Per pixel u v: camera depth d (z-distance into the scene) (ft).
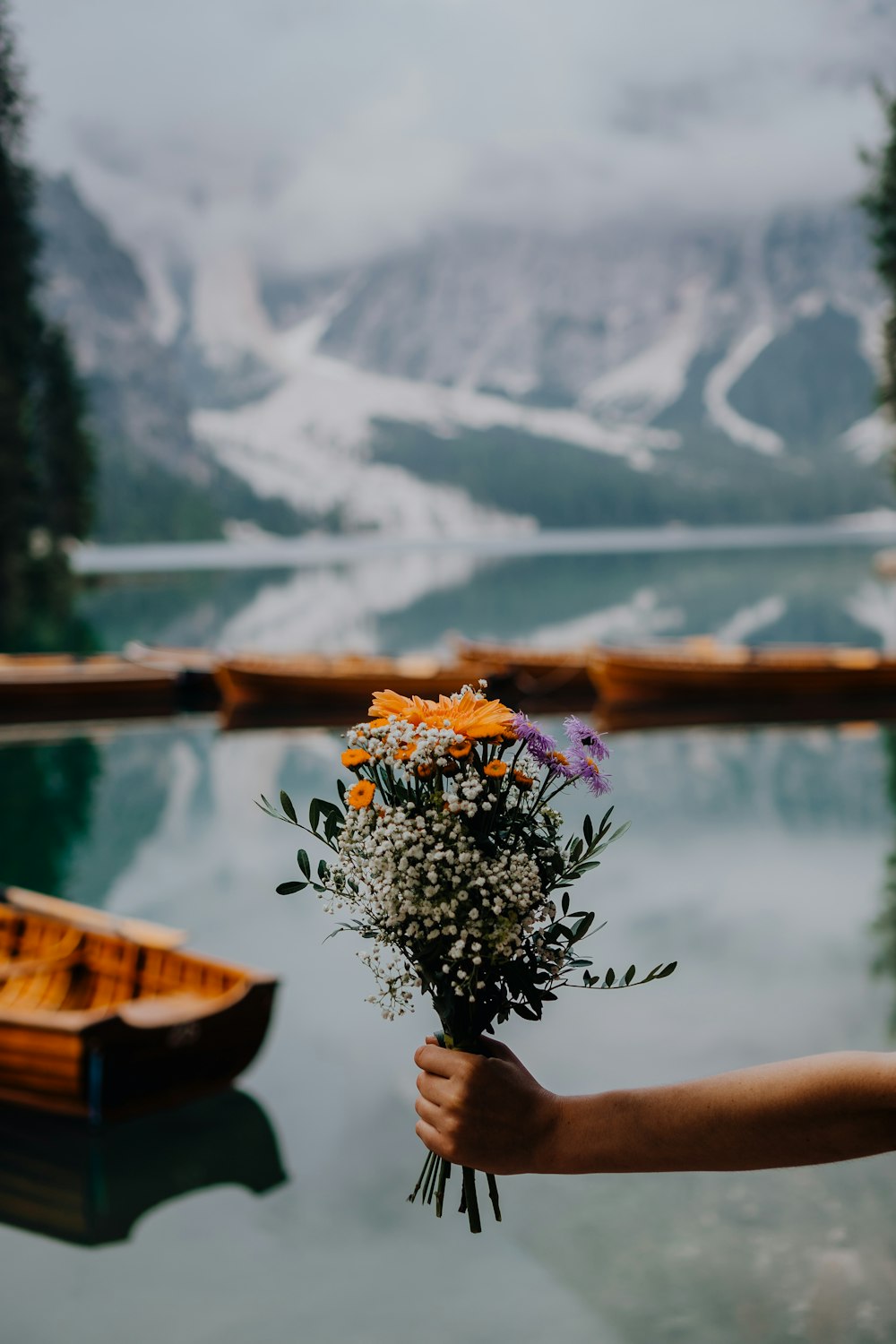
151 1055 15.76
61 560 149.28
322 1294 11.74
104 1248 12.74
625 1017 18.43
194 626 102.12
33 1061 15.65
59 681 56.54
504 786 4.34
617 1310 11.15
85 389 156.56
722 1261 11.92
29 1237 12.97
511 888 4.07
